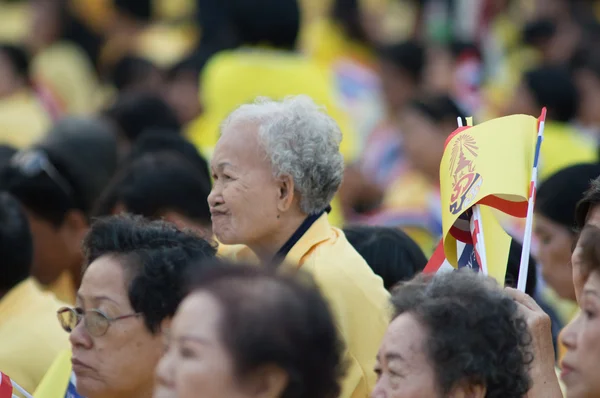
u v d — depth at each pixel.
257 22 15.89
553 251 10.33
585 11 26.27
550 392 7.08
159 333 7.54
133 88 20.38
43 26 25.11
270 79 15.76
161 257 7.57
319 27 22.08
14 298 9.85
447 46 21.58
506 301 6.54
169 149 13.05
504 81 22.64
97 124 14.20
